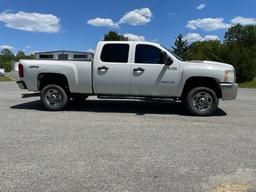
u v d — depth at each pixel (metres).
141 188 4.34
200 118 9.34
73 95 10.64
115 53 9.88
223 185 4.47
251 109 11.29
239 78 42.94
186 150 6.05
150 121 8.77
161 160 5.46
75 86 10.10
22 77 10.32
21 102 12.45
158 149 6.09
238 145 6.45
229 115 9.93
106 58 9.89
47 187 4.35
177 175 4.80
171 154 5.79
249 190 4.32
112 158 5.53
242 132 7.59
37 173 4.82
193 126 8.18
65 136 6.98
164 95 9.82
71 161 5.36
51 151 5.88
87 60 10.06
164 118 9.26
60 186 4.38
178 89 9.69
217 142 6.65
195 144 6.47
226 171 4.99
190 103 9.67
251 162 5.42
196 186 4.43
